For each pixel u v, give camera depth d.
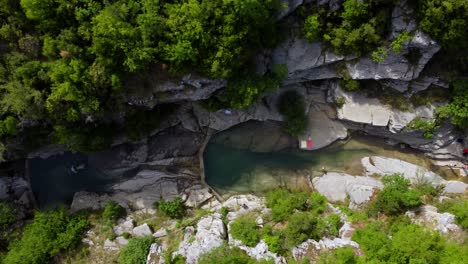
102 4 27.16
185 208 35.66
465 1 25.81
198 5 26.41
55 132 31.44
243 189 36.84
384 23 29.73
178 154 37.25
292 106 35.62
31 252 31.19
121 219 35.06
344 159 36.84
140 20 26.16
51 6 26.19
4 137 30.48
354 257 28.22
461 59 30.52
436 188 34.34
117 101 30.70
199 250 30.77
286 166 37.06
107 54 27.05
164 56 27.72
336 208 33.62
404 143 36.50
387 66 31.81
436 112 33.03
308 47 32.47
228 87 31.27
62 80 27.48
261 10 26.84
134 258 31.39
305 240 30.14
